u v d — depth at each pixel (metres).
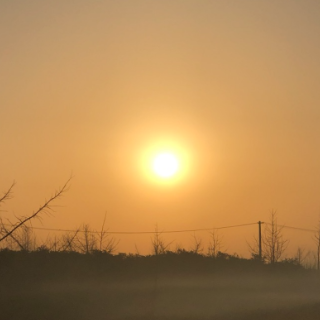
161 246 62.41
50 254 44.16
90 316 46.16
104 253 54.03
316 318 56.72
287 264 90.44
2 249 38.66
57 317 41.84
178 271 68.31
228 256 83.88
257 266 84.00
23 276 40.06
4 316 37.59
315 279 88.94
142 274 61.31
